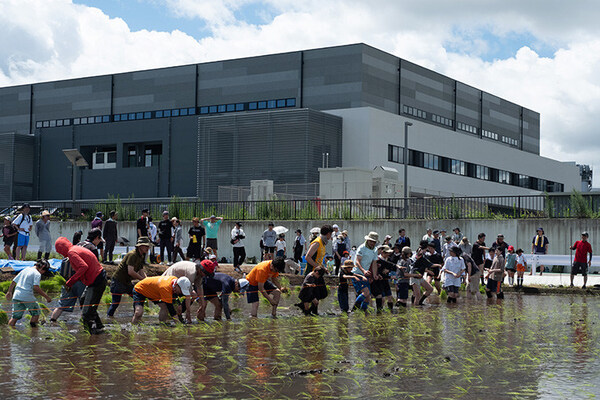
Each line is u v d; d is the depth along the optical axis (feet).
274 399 24.22
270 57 188.75
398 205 114.01
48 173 198.49
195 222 78.79
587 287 76.89
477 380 27.50
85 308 40.42
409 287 61.41
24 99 220.64
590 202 102.53
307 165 159.33
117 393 24.84
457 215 108.06
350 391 25.48
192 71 197.98
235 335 39.17
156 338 37.68
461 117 219.20
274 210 119.85
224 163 169.27
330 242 95.30
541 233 93.61
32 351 33.22
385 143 174.09
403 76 193.16
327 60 181.78
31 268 41.55
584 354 33.83
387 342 37.19
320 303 61.26
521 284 80.79
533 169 240.53
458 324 45.32
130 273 45.32
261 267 47.91
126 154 192.95
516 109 250.78
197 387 25.86
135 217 126.31
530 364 31.01
